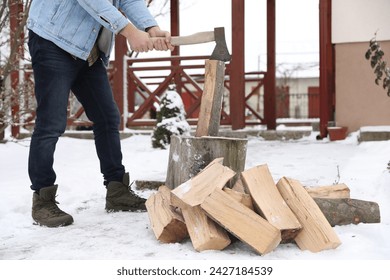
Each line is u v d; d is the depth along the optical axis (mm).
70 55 3441
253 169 2939
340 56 9336
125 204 3816
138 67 10500
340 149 7543
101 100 3717
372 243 2787
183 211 2881
